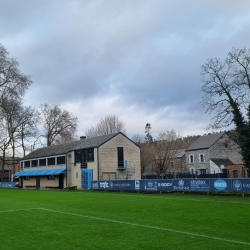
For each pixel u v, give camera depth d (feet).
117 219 43.80
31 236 33.47
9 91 148.56
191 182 87.20
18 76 148.77
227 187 79.30
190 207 55.98
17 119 174.40
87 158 138.72
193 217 44.27
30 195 98.02
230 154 193.88
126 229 36.32
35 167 178.29
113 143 137.80
